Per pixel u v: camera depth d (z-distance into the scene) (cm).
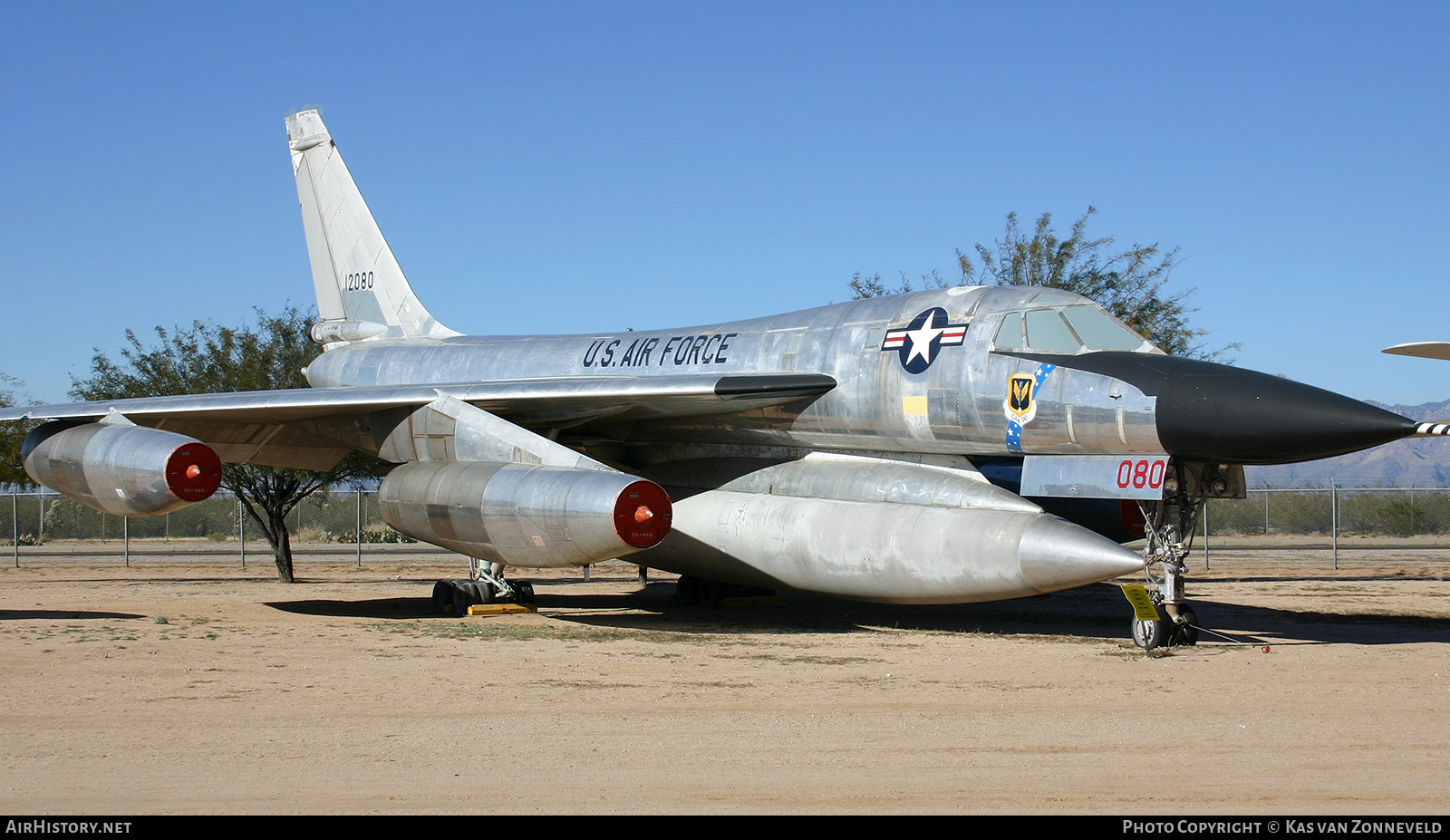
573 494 1116
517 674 899
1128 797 550
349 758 620
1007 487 1164
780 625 1279
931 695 812
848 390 1230
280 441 1514
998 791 558
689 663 961
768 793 554
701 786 566
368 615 1359
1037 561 1036
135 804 533
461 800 539
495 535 1187
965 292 1194
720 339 1386
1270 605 1502
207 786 564
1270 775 591
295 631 1176
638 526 1100
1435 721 723
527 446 1221
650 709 759
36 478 1397
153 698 791
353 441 1421
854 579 1184
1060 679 883
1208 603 1528
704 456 1432
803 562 1228
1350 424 919
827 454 1314
